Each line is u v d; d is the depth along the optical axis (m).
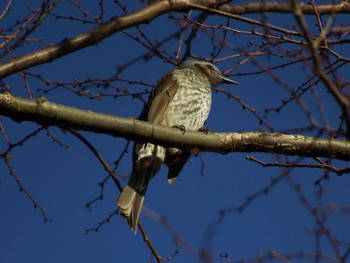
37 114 9.06
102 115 9.54
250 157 9.86
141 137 9.93
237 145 10.41
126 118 9.75
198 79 13.55
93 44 10.23
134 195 11.88
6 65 9.73
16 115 9.00
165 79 13.20
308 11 11.42
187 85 13.29
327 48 10.22
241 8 11.75
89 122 9.42
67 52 10.05
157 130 9.98
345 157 10.39
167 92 12.99
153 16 10.57
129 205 11.75
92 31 10.22
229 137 10.41
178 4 10.72
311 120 8.25
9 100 8.89
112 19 10.38
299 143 10.38
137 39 11.90
